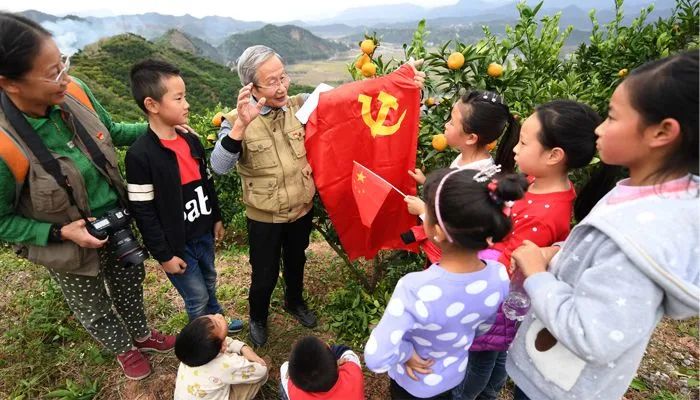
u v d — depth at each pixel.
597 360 1.17
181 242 2.35
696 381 2.58
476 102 2.10
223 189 4.57
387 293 3.26
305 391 2.04
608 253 1.19
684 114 1.04
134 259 2.19
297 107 2.56
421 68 2.74
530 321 1.57
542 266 1.45
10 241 2.02
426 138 2.87
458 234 1.35
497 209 1.32
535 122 1.72
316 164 2.52
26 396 2.66
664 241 1.08
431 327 1.53
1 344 3.04
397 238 2.84
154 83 2.08
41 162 1.87
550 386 1.50
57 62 1.75
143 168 2.16
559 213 1.78
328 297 3.54
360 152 2.54
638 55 3.78
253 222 2.57
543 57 3.37
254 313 2.89
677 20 3.88
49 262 2.07
